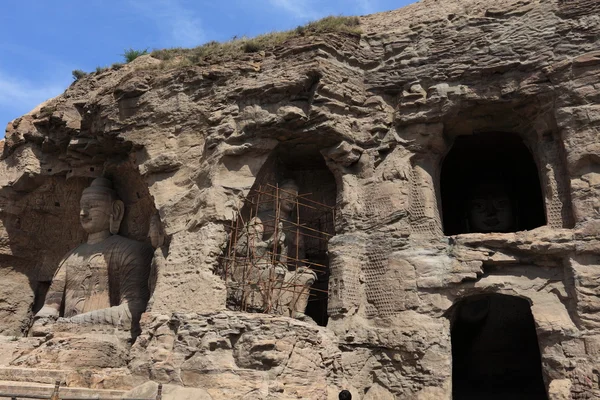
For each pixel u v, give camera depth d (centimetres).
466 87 1655
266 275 1608
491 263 1541
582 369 1370
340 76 1725
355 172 1731
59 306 1880
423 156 1698
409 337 1510
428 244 1598
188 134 1780
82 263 1877
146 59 1970
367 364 1544
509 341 1903
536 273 1511
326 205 1808
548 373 1410
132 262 1836
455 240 1580
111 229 1991
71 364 1496
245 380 1274
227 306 1575
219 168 1678
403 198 1641
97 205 1969
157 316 1470
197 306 1521
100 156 2020
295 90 1697
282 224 1706
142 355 1422
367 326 1570
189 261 1595
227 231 1634
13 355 1588
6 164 2158
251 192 1698
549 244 1483
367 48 1805
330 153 1712
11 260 2159
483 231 1964
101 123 1908
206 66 1814
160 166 1767
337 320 1569
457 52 1689
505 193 1977
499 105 1644
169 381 1327
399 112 1711
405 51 1758
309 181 1856
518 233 1542
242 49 1839
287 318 1401
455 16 1733
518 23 1647
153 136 1809
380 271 1608
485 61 1647
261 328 1352
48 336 1623
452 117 1678
